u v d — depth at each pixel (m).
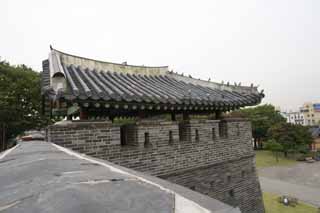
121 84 5.77
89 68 6.49
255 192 7.24
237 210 0.93
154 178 1.50
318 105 90.94
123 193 1.09
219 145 6.38
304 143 44.22
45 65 5.27
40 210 0.91
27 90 19.88
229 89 7.50
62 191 1.11
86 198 1.01
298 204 18.44
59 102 3.96
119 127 4.62
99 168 1.77
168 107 4.93
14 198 1.07
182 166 5.46
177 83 7.71
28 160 2.13
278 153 46.81
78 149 4.08
